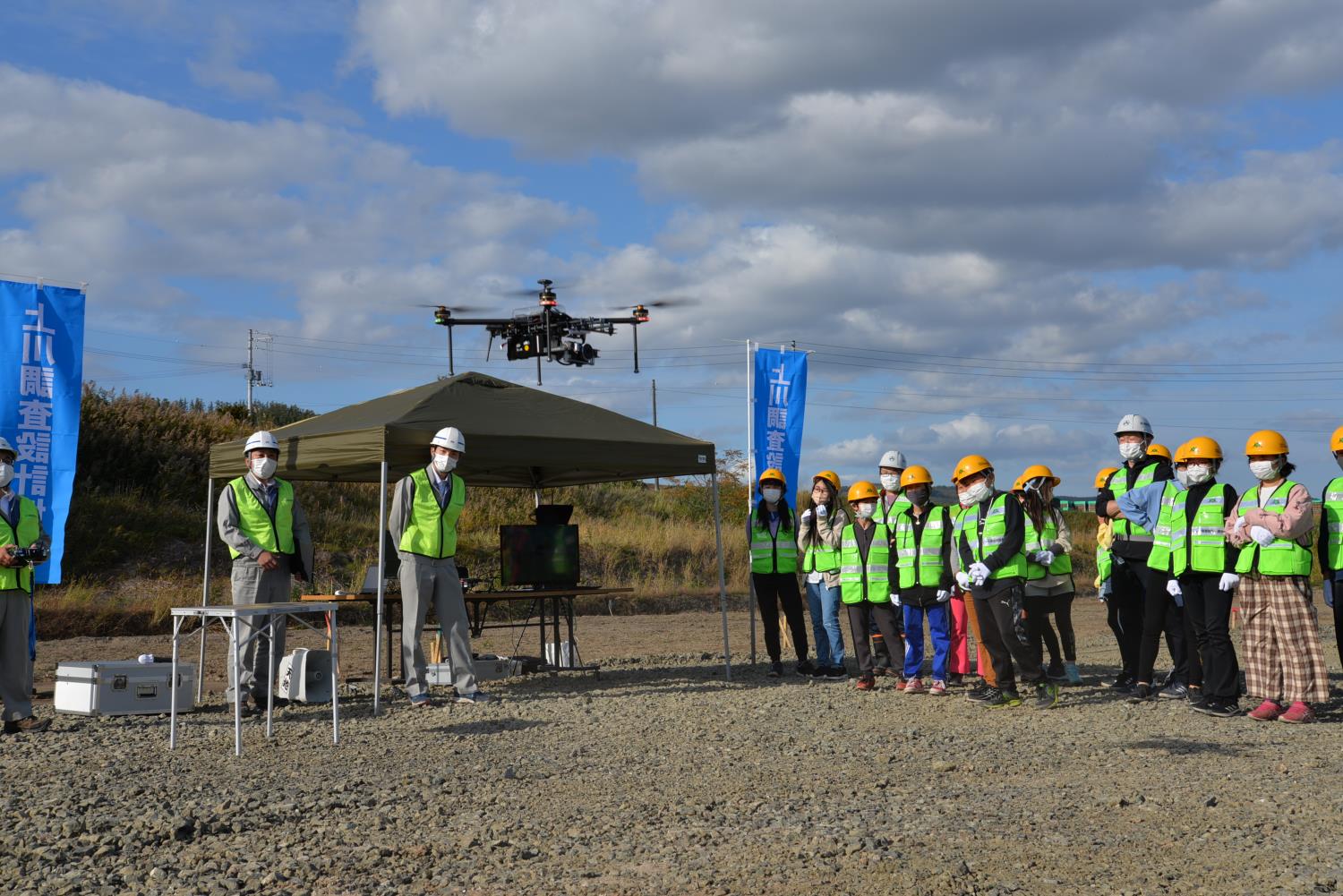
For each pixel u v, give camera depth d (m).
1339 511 9.23
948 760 7.57
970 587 9.95
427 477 10.30
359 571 21.66
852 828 5.72
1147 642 10.21
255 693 10.12
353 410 11.57
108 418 25.39
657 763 7.55
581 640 17.59
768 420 14.93
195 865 5.22
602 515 30.38
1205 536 9.25
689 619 21.42
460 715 9.57
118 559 21.05
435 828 5.84
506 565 12.34
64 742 8.37
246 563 9.93
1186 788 6.65
